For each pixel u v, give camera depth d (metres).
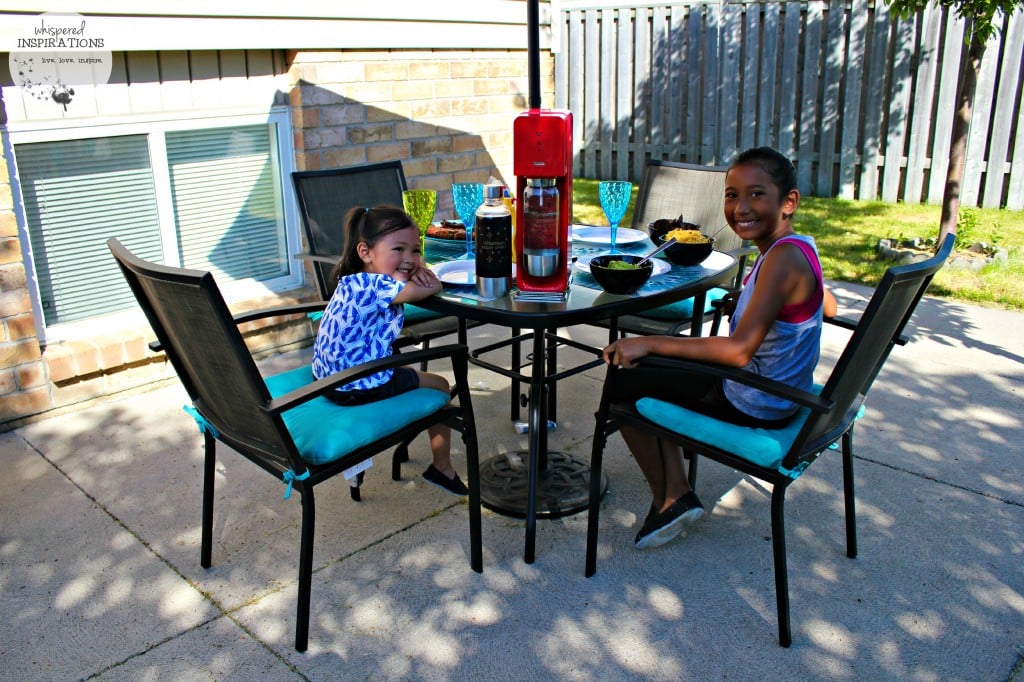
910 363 4.31
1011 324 4.85
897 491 3.15
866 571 2.69
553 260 2.60
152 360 4.08
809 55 7.86
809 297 2.35
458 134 5.24
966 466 3.32
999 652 2.33
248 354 2.12
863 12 7.45
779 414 2.48
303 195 3.68
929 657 2.31
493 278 2.62
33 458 3.43
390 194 3.96
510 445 3.57
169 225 4.21
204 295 2.02
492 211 2.57
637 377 2.72
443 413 2.65
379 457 3.48
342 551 2.82
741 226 2.46
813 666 2.29
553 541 2.87
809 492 3.16
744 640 2.39
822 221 7.08
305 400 2.19
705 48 8.33
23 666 2.30
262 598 2.59
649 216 4.11
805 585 2.62
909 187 7.63
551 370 3.62
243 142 4.41
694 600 2.56
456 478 3.09
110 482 3.26
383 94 4.78
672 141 8.80
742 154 2.46
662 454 2.73
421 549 2.83
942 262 2.27
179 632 2.44
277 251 4.73
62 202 3.85
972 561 2.73
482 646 2.38
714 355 2.33
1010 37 6.77
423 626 2.46
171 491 3.20
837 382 2.14
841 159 7.91
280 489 3.21
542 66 5.68
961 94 5.58
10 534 2.91
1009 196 7.13
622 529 2.94
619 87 8.99
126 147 3.99
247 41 4.15
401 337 3.20
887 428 3.64
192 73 4.11
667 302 2.67
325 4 4.39
